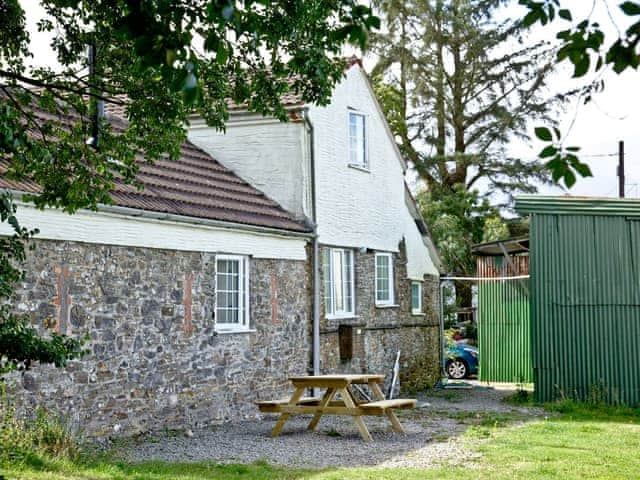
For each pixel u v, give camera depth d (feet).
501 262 83.05
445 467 32.04
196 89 14.28
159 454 34.86
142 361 39.73
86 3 28.27
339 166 60.70
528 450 35.99
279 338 51.55
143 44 14.82
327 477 29.60
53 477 26.37
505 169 118.83
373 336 64.39
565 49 15.72
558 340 55.11
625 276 54.80
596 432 41.75
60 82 29.71
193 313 43.62
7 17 27.22
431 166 120.06
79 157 28.14
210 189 51.01
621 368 54.24
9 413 30.48
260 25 26.96
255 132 57.52
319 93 30.35
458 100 120.47
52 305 34.47
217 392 45.32
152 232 40.68
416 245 75.25
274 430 41.01
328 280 58.75
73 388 35.42
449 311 109.50
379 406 39.58
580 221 55.57
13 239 26.05
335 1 27.73
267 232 49.98
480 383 77.46
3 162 33.63
